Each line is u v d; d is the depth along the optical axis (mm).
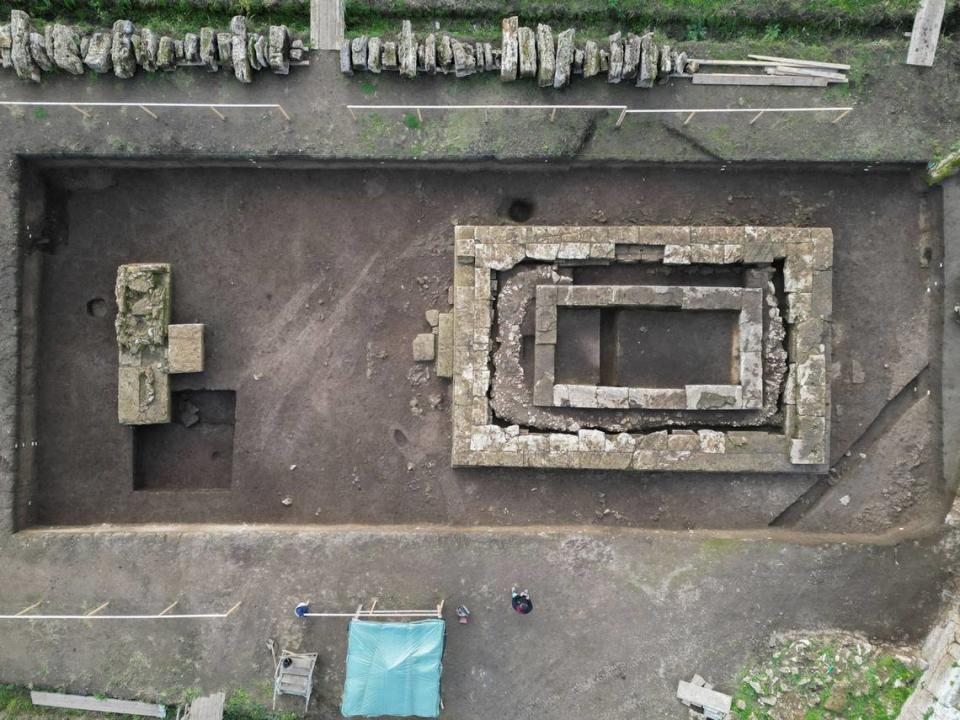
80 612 7789
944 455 8062
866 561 7855
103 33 7621
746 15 7957
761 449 7969
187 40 7527
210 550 7867
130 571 7836
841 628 7840
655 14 7969
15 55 7461
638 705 7809
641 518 8281
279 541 7875
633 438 7918
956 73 7902
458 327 7980
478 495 8289
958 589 7664
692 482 8281
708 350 8195
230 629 7812
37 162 8016
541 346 7891
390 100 7828
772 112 7867
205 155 7867
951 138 7875
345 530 7969
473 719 7809
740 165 8086
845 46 7902
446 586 7840
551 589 7855
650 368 8188
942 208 8039
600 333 8242
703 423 8062
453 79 7820
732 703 7715
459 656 7812
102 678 7766
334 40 7789
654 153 7930
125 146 7812
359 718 7879
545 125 7855
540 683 7820
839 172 8273
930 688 7230
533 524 8234
